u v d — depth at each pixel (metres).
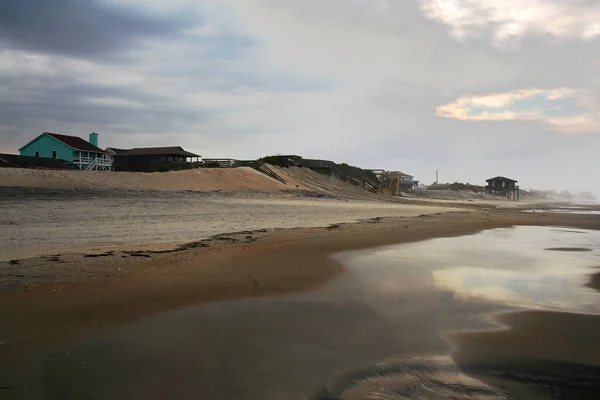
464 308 8.54
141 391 4.84
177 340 6.43
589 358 6.10
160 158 61.09
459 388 5.18
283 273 11.23
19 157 44.47
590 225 29.16
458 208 53.59
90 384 4.96
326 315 7.86
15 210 21.09
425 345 6.52
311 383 5.18
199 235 18.06
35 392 4.74
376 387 5.15
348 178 66.00
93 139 64.44
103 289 8.96
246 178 46.62
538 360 6.01
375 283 10.50
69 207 23.64
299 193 46.47
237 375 5.33
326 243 16.95
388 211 37.94
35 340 6.21
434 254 15.19
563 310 8.49
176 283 9.73
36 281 9.29
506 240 19.94
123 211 24.14
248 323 7.30
